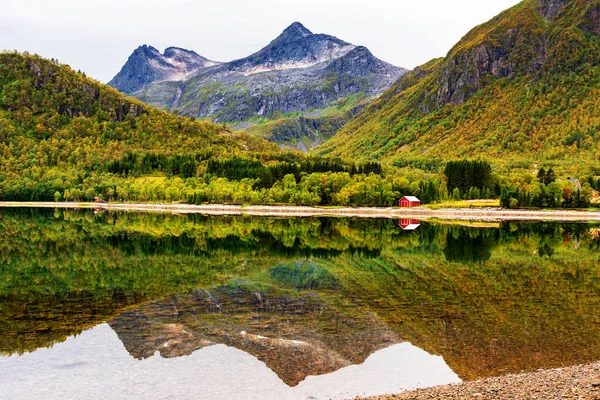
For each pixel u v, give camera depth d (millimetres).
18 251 82438
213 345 32938
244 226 139125
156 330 36312
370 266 68312
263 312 41875
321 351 31844
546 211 190250
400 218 177625
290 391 25688
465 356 31047
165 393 25453
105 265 68625
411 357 30703
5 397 25062
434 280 57500
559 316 40500
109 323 38156
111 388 26078
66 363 29656
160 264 69812
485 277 59719
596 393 23391
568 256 79000
